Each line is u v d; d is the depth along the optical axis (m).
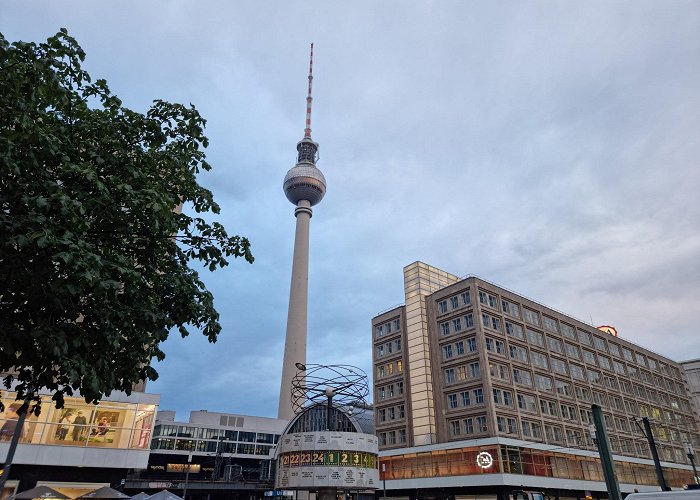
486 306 58.56
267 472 91.81
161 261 12.80
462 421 53.97
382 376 67.25
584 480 54.91
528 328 62.91
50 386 10.05
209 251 12.80
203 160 13.87
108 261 9.89
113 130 11.78
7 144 8.50
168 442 91.06
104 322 10.26
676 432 79.31
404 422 60.75
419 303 65.38
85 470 35.16
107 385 10.72
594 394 66.94
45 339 8.80
